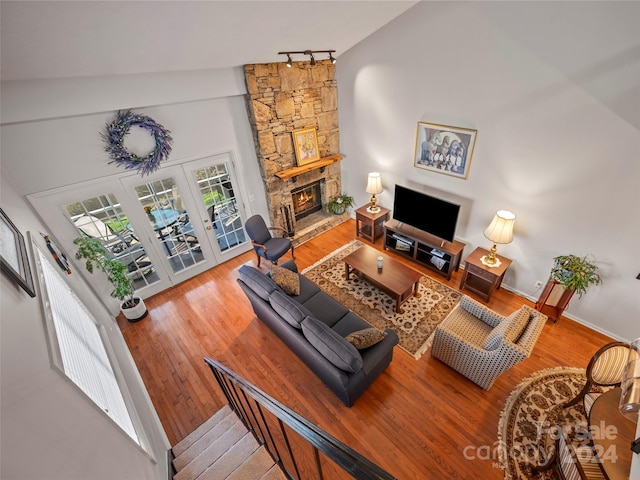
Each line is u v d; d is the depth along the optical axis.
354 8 3.02
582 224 3.13
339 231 5.80
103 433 1.35
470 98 3.48
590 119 2.74
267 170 4.67
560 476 1.99
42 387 1.05
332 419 2.75
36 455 0.84
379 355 2.68
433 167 4.22
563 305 3.39
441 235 4.22
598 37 2.47
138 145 3.55
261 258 5.12
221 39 2.80
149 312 4.09
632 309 3.09
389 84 4.21
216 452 2.25
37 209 3.13
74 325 2.02
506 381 2.96
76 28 1.96
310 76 4.52
